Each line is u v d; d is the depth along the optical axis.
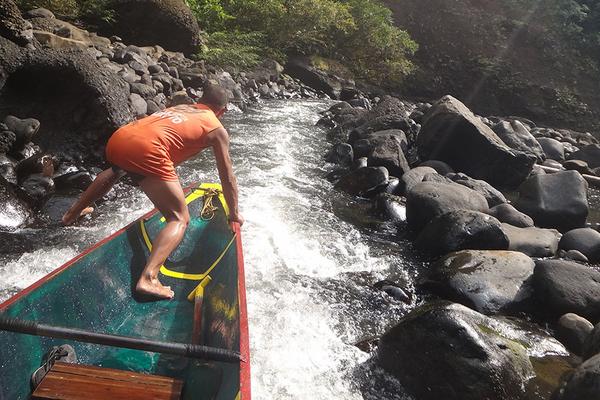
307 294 4.34
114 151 3.34
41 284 2.70
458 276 4.54
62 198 5.36
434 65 17.91
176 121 3.39
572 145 11.69
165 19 10.38
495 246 5.28
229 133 8.80
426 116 8.99
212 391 2.65
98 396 2.41
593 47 19.34
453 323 3.24
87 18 10.03
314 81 14.05
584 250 5.64
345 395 3.23
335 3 14.88
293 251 5.06
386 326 4.04
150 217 3.72
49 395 2.38
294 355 3.53
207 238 4.01
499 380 3.11
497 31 19.30
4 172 5.24
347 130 9.72
